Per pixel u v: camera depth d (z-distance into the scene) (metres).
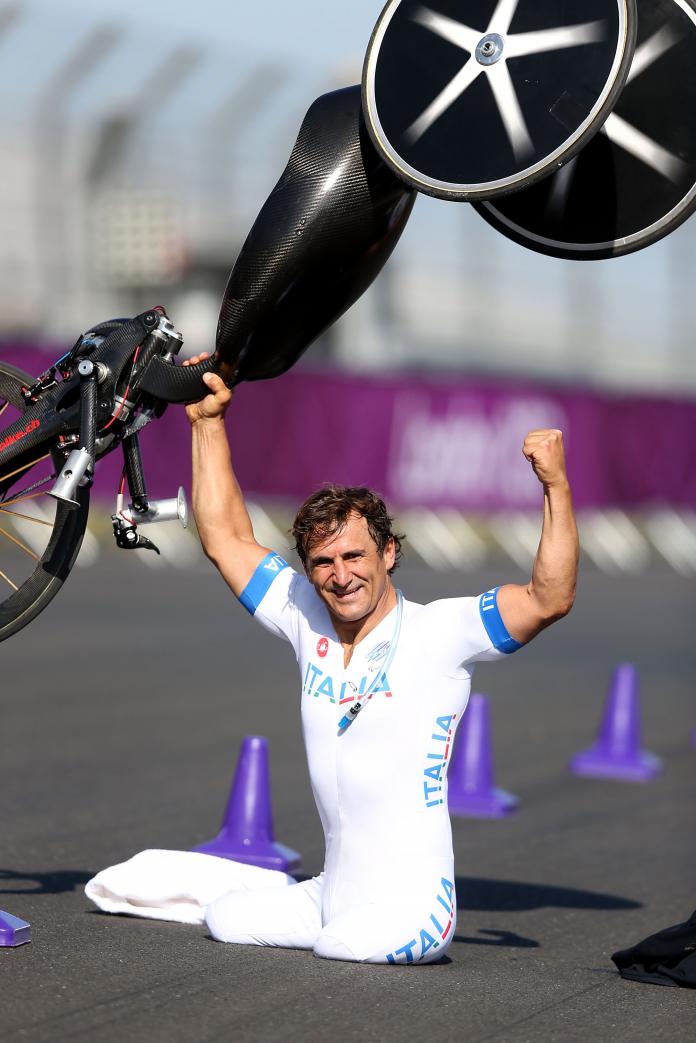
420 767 15.12
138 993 13.83
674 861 22.33
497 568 76.25
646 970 15.49
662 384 101.44
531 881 20.78
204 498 16.45
